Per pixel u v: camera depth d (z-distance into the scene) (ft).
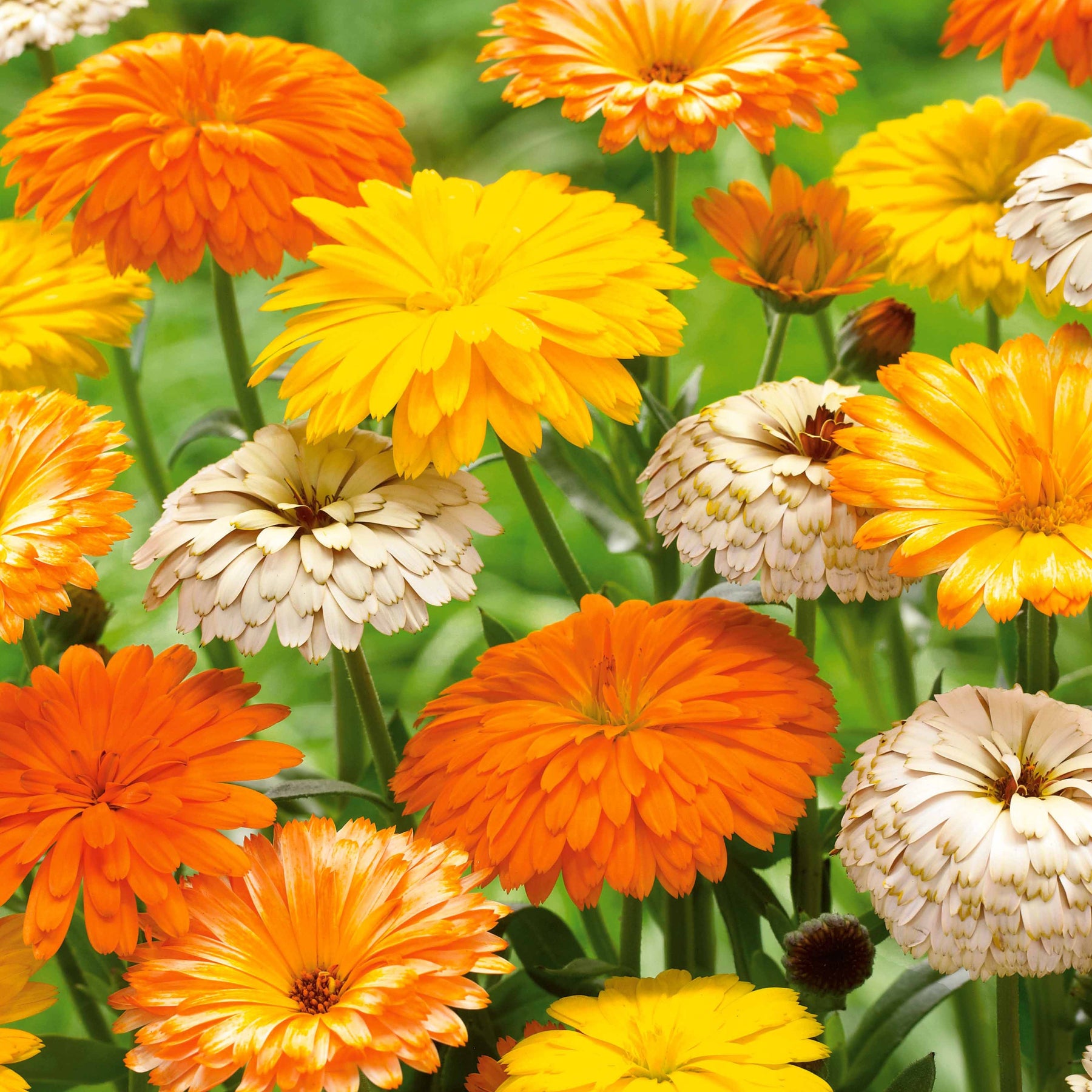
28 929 2.59
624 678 2.74
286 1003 2.61
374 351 2.69
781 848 2.87
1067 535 2.63
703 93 2.87
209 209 2.83
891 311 2.90
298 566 2.67
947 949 2.58
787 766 2.68
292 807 2.92
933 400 2.68
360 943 2.63
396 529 2.69
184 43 2.96
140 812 2.63
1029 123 3.04
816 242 2.85
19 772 2.64
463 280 2.76
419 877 2.65
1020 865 2.57
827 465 2.70
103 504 2.70
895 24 6.59
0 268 3.00
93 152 2.86
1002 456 2.67
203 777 2.65
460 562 2.69
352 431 2.77
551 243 2.78
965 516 2.64
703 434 2.74
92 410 2.76
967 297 3.00
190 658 2.72
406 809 2.71
